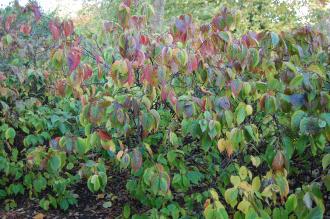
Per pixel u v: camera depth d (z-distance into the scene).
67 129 3.85
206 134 2.41
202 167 3.06
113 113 2.39
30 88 4.26
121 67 2.42
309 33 2.72
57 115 4.02
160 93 2.70
